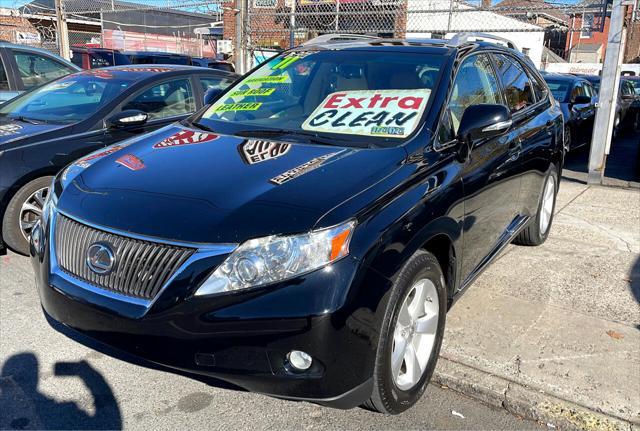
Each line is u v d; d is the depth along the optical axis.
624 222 5.98
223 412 2.91
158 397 3.03
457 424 2.85
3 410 2.88
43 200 4.73
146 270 2.47
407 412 2.93
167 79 5.89
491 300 3.99
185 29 25.33
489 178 3.55
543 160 4.71
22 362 3.31
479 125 3.20
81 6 19.05
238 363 2.36
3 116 5.37
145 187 2.75
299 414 2.90
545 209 5.15
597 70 31.39
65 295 2.66
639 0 7.70
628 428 2.72
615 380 3.06
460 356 3.27
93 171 3.07
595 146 7.80
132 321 2.44
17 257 4.87
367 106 3.48
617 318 3.75
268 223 2.40
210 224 2.44
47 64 8.05
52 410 2.90
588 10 7.85
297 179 2.70
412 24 15.37
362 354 2.42
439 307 3.01
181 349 2.40
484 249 3.75
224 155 3.08
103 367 3.29
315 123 3.47
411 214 2.68
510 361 3.22
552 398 2.91
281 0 12.70
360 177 2.72
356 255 2.40
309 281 2.33
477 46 4.12
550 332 3.55
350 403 2.49
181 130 3.69
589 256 4.92
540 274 4.49
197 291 2.36
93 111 5.23
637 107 14.83
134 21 23.84
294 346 2.31
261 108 3.84
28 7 20.39
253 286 2.33
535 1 8.18
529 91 4.86
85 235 2.67
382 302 2.46
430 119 3.26
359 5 12.15
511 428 2.83
